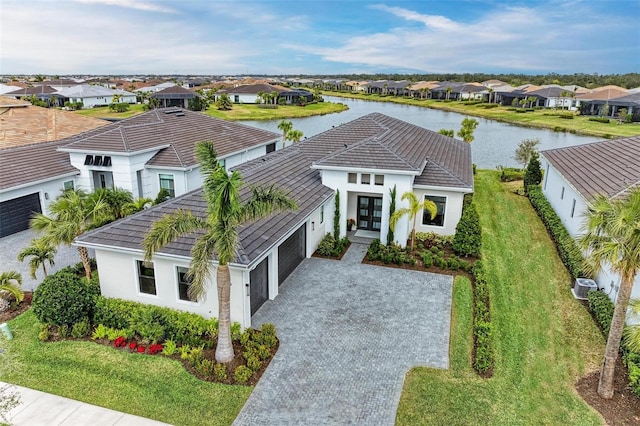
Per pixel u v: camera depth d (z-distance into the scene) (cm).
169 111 3872
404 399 1300
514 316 1748
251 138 3816
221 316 1377
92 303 1656
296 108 11219
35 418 1218
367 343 1568
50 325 1611
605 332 1599
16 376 1384
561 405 1278
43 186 2748
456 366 1450
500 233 2642
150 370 1408
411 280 2050
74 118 4166
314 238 2314
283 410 1254
